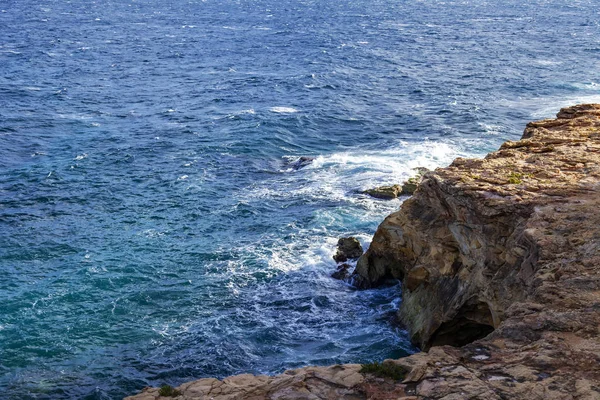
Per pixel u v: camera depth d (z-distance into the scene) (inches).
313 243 1760.6
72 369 1294.3
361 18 7431.1
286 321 1437.0
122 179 2279.8
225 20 7180.1
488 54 4761.3
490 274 1142.3
